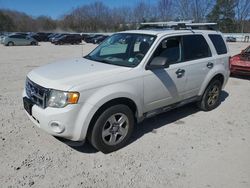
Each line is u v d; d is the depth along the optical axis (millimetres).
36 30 93875
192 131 4805
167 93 4621
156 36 4492
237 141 4477
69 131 3553
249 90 8016
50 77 3781
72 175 3436
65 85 3516
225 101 6727
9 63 13852
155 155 3959
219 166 3723
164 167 3666
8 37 32188
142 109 4301
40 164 3643
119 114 3971
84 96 3531
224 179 3441
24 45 33562
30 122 4922
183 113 5691
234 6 61156
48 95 3549
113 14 87250
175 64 4715
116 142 4035
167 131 4770
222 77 5961
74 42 38719
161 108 4688
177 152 4059
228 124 5184
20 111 5480
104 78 3771
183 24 5410
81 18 94875
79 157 3850
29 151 3947
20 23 90812
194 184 3332
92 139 3818
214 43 5676
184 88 4973
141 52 4352
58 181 3314
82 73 3875
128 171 3555
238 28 62312
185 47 4961
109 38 5262
